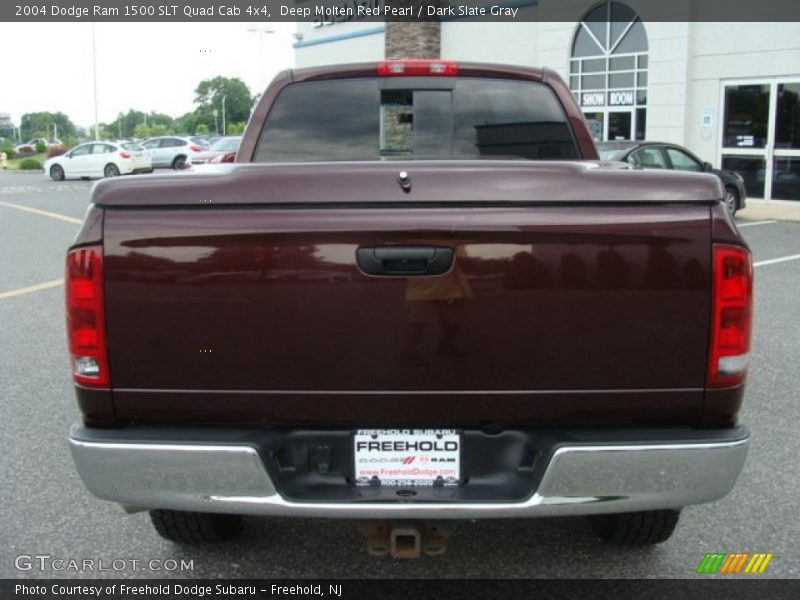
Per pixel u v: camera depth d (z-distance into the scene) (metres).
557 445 2.58
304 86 4.36
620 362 2.62
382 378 2.63
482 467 2.74
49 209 19.08
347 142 4.38
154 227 2.59
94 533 3.80
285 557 3.57
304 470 2.75
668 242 2.58
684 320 2.60
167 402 2.67
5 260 11.66
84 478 2.67
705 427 2.69
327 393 2.65
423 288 2.58
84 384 2.67
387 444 2.72
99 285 2.62
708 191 2.58
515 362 2.62
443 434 2.71
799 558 3.53
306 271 2.59
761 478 4.35
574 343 2.61
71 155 30.86
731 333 2.61
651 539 3.47
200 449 2.60
